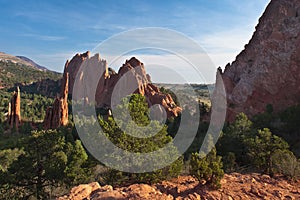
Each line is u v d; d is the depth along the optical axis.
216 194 8.93
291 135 26.84
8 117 65.62
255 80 55.00
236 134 22.34
